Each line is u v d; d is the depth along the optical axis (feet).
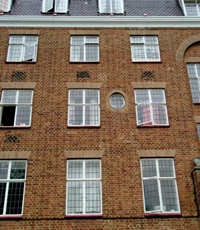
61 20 56.39
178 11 62.75
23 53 53.88
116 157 44.55
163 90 50.90
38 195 41.52
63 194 41.78
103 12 60.49
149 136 46.39
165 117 48.78
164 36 56.24
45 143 45.16
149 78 51.70
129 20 56.90
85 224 40.04
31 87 49.90
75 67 52.21
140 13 61.77
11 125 47.62
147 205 41.91
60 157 44.24
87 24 56.59
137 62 53.11
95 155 44.57
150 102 49.49
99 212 41.24
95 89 50.47
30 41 55.01
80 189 42.68
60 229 39.55
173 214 40.88
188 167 44.34
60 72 51.52
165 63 53.26
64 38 55.16
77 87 50.24
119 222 40.32
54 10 60.39
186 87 51.11
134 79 51.44
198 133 47.88
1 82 50.11
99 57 53.52
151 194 42.60
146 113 48.88
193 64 54.39
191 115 48.52
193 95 51.65
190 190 42.70
